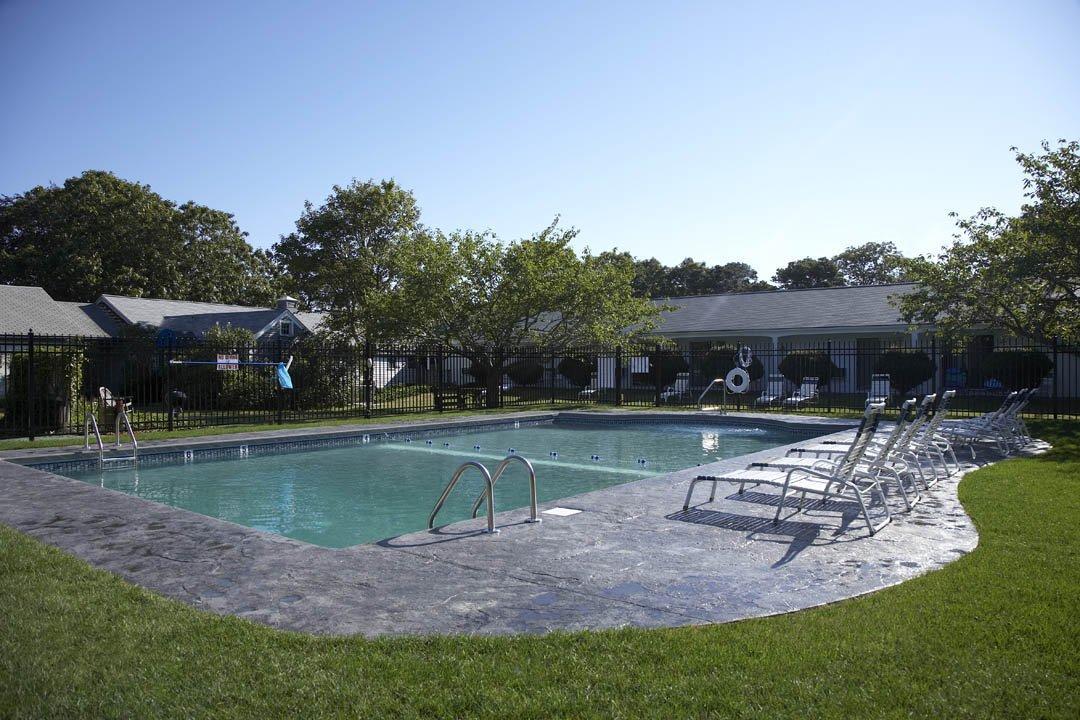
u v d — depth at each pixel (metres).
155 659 3.41
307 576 4.80
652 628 3.83
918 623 3.77
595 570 4.93
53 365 15.97
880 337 28.50
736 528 6.15
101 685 3.14
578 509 6.95
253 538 5.84
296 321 33.59
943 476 8.62
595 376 27.08
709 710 2.90
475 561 5.15
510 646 3.56
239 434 14.56
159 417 19.02
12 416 15.65
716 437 16.36
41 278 42.19
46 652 3.48
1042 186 16.75
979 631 3.63
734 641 3.60
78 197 44.47
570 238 24.81
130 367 22.84
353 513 8.84
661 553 5.36
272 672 3.27
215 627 3.81
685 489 7.98
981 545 5.34
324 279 37.38
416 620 3.98
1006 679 3.11
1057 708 2.87
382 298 25.30
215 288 49.16
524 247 24.02
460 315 23.88
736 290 66.81
